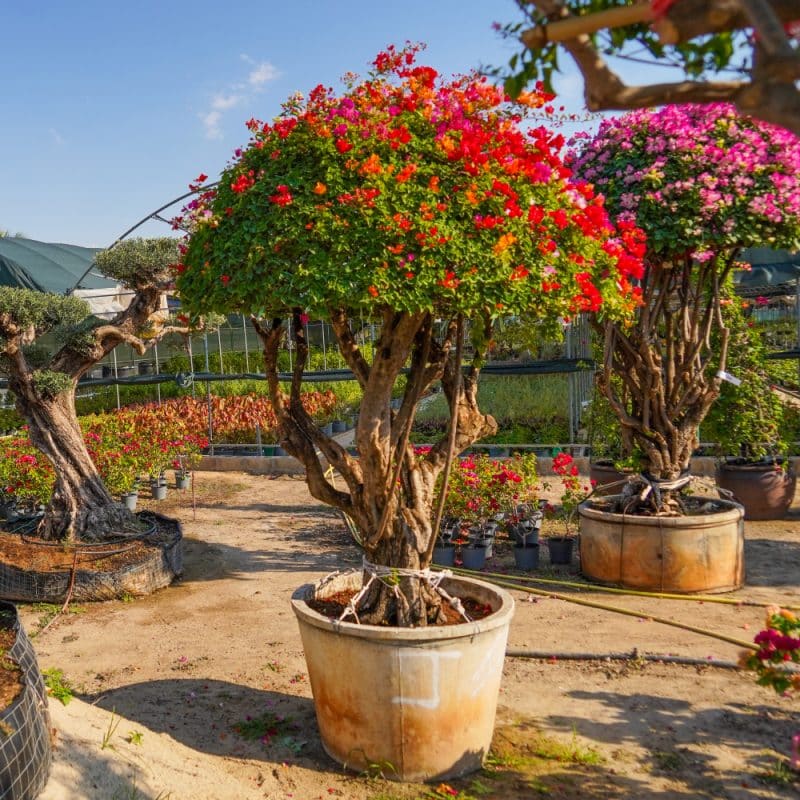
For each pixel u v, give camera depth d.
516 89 1.77
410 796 3.41
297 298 3.17
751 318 9.40
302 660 5.14
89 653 5.35
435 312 3.43
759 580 6.71
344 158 3.32
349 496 4.06
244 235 3.35
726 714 4.21
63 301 6.83
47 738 3.16
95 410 17.80
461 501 7.57
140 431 13.30
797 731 4.01
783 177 5.42
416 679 3.46
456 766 3.57
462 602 4.15
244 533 9.08
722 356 6.49
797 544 7.90
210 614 6.15
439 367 3.97
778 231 5.54
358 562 7.72
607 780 3.56
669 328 6.52
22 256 19.00
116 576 6.50
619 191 5.67
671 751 3.83
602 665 4.91
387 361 3.62
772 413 9.12
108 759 3.39
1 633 3.64
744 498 8.98
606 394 6.57
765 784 3.52
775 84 1.27
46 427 7.17
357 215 3.21
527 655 5.06
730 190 5.48
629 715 4.23
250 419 14.60
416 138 3.35
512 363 11.73
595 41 1.74
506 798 3.41
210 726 4.15
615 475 9.09
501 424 13.84
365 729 3.56
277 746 3.92
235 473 13.50
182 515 10.28
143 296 7.35
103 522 7.14
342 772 3.65
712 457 11.16
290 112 3.57
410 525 3.88
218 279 3.44
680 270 6.44
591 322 6.72
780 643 3.25
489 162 3.27
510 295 3.16
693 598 5.20
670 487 6.57
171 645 5.47
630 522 6.38
